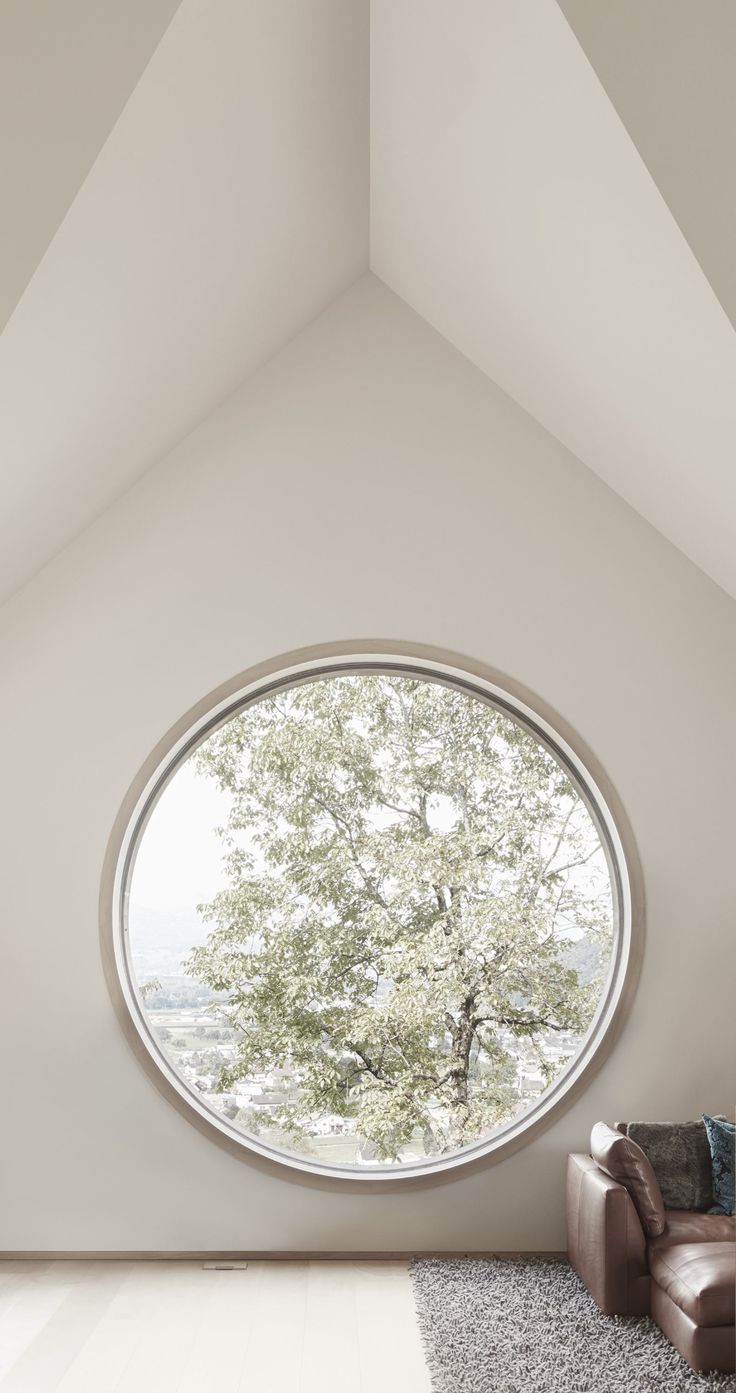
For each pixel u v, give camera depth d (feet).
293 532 14.53
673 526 14.14
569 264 10.48
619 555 14.66
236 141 9.61
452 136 10.25
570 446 14.65
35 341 9.53
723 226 8.59
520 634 14.51
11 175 7.77
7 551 13.17
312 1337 11.10
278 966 32.86
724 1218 11.91
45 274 8.72
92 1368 10.37
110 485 13.88
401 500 14.65
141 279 10.12
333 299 14.93
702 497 12.70
